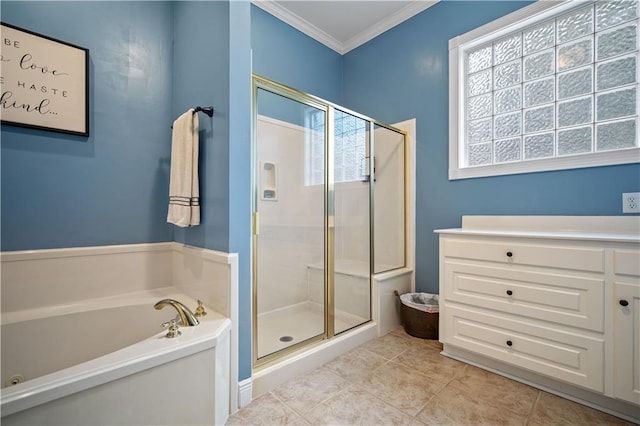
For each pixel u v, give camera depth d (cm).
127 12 180
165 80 195
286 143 218
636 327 122
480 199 219
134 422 96
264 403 140
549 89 195
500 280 160
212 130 151
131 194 182
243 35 146
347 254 244
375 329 221
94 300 165
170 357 104
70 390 84
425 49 253
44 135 153
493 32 212
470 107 232
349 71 315
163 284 191
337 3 254
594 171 172
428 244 249
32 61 148
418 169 257
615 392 126
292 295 229
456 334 179
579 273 136
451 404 139
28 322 136
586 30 181
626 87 168
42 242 153
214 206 149
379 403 140
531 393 148
